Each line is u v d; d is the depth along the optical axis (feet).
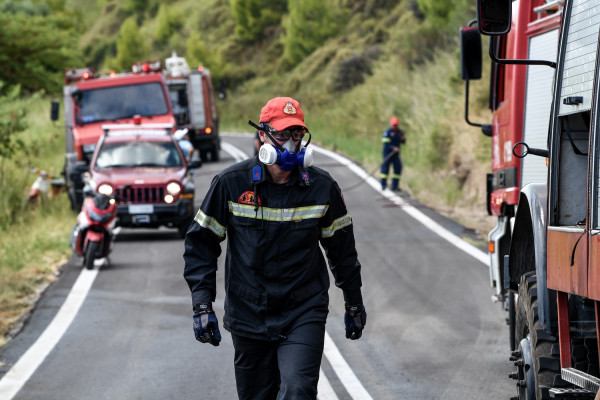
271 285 19.56
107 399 29.19
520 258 24.99
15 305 44.86
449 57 122.93
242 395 20.54
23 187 87.30
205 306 19.71
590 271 17.30
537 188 22.56
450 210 82.12
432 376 31.14
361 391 29.58
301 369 18.99
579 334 19.75
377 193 92.32
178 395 29.40
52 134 140.77
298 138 19.35
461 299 44.24
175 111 125.80
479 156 90.12
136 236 69.92
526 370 21.53
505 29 22.16
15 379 31.86
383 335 37.47
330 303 44.50
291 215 19.40
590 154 17.51
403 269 52.65
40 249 62.44
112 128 72.28
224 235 20.02
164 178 65.46
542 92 29.76
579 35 18.93
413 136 120.67
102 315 42.11
